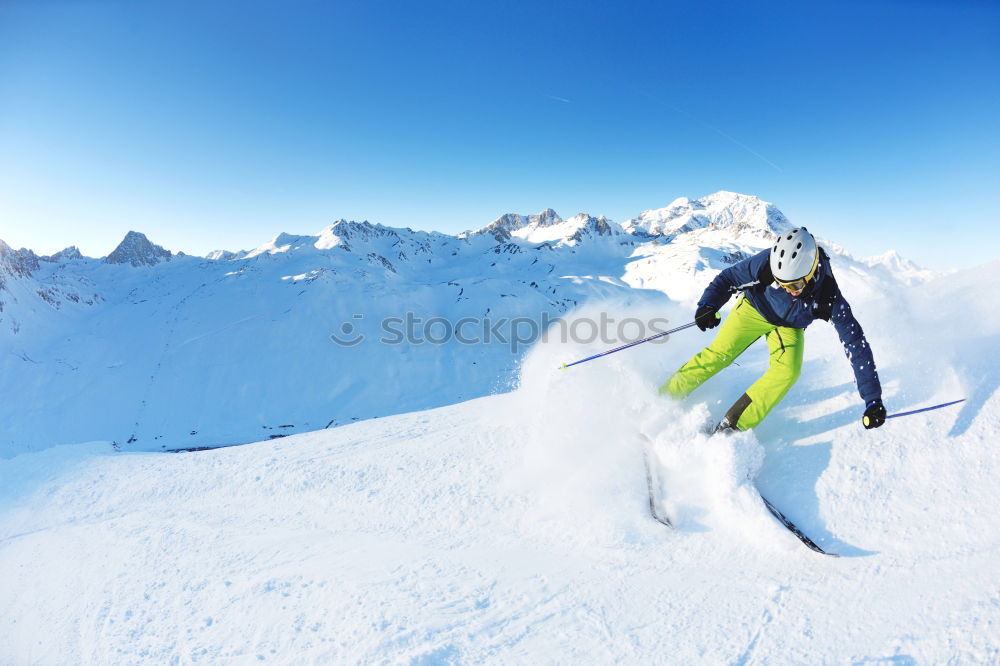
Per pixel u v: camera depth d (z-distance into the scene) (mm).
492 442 4473
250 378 153625
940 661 1783
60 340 188875
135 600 3355
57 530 4949
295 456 5578
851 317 2654
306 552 3590
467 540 3281
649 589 2486
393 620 2566
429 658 2271
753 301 2900
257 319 185250
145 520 4750
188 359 162250
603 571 2680
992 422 2576
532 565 2863
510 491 3650
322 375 155125
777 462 2906
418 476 4289
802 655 1967
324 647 2477
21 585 4008
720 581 2426
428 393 145750
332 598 2881
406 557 3215
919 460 2588
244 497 4879
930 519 2334
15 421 133500
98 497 5613
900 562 2215
